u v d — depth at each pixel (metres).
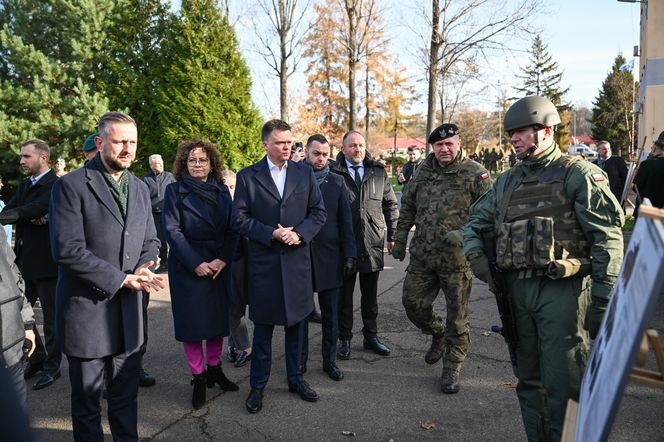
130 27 14.82
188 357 3.40
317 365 4.15
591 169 2.32
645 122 14.31
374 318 4.41
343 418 3.22
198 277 3.37
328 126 36.41
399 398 3.49
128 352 2.68
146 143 14.11
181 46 12.77
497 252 2.46
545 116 2.40
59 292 2.62
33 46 14.49
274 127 3.42
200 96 12.33
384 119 40.81
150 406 3.44
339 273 3.87
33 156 3.99
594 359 1.37
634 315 0.97
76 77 14.88
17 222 3.80
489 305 5.64
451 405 3.36
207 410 3.37
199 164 3.50
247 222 3.34
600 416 1.06
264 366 3.38
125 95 14.48
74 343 2.56
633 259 1.12
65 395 3.66
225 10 14.95
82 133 14.37
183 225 3.45
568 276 2.27
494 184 2.69
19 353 2.08
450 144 3.65
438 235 3.64
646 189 7.15
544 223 2.32
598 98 45.41
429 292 3.86
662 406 3.21
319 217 3.50
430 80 14.70
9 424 0.79
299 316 3.39
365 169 4.40
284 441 2.96
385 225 4.54
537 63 48.22
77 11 14.71
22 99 14.42
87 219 2.59
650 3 14.04
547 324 2.31
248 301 3.44
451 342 3.60
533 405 2.47
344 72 35.72
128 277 2.59
